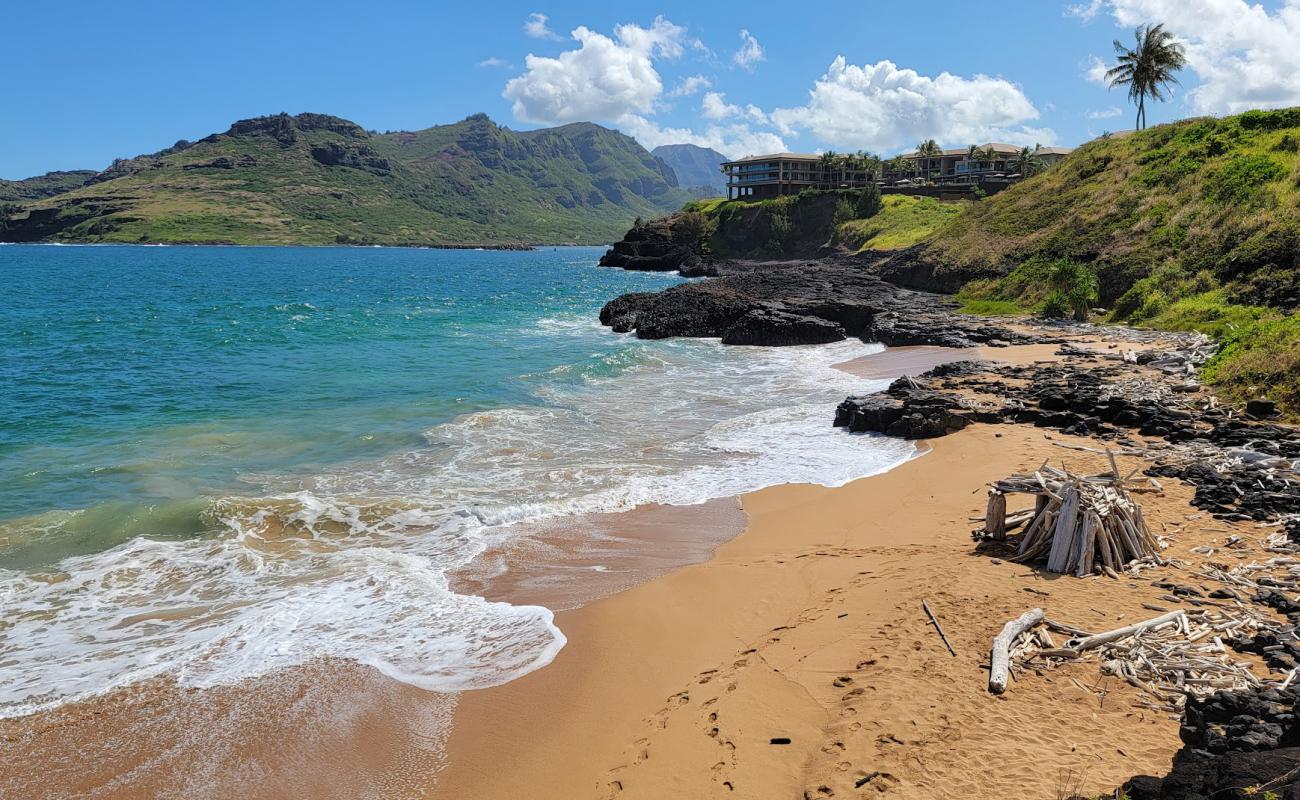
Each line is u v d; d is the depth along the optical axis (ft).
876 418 69.26
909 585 36.04
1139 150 182.29
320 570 41.96
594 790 24.64
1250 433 55.57
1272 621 30.27
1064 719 24.99
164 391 89.10
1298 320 77.25
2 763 26.66
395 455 64.13
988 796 21.52
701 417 78.54
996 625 31.37
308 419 76.02
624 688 30.71
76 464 60.23
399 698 30.37
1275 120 157.48
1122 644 28.81
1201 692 25.45
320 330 148.77
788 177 429.38
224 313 179.93
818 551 43.27
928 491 51.85
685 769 24.79
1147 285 128.36
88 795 25.31
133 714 29.35
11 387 90.53
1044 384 76.64
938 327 123.85
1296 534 38.45
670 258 383.65
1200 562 36.47
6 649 33.76
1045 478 40.68
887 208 326.44
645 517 50.65
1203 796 18.89
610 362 108.88
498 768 26.25
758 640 33.32
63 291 240.73
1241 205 130.93
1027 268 163.94
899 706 26.32
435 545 45.96
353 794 25.32
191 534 46.83
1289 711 23.24
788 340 132.46
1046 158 411.75
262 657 33.22
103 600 38.42
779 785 23.43
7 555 43.37
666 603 37.86
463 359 115.34
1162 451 54.95
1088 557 35.83
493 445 67.26
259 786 25.73
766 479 57.82
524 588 40.34
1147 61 215.72
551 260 574.56
